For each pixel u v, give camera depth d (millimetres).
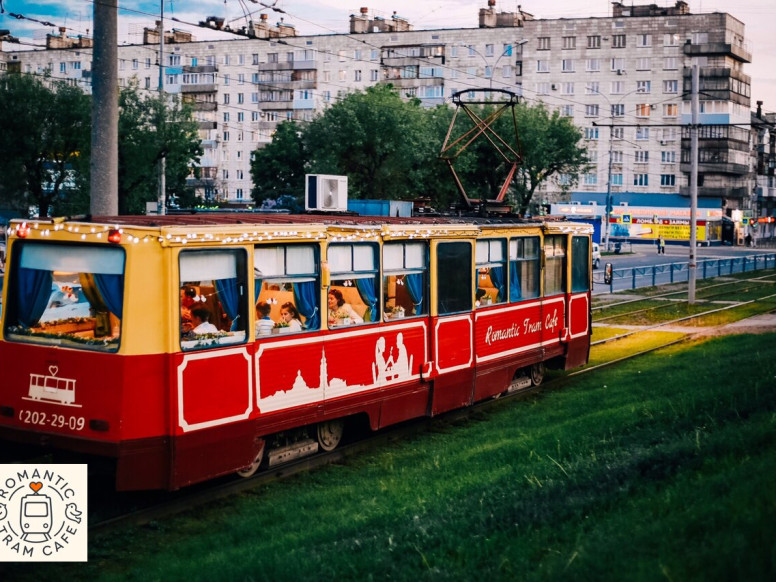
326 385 10953
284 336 10281
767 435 8523
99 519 9148
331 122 47594
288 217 11570
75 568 7965
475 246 13859
